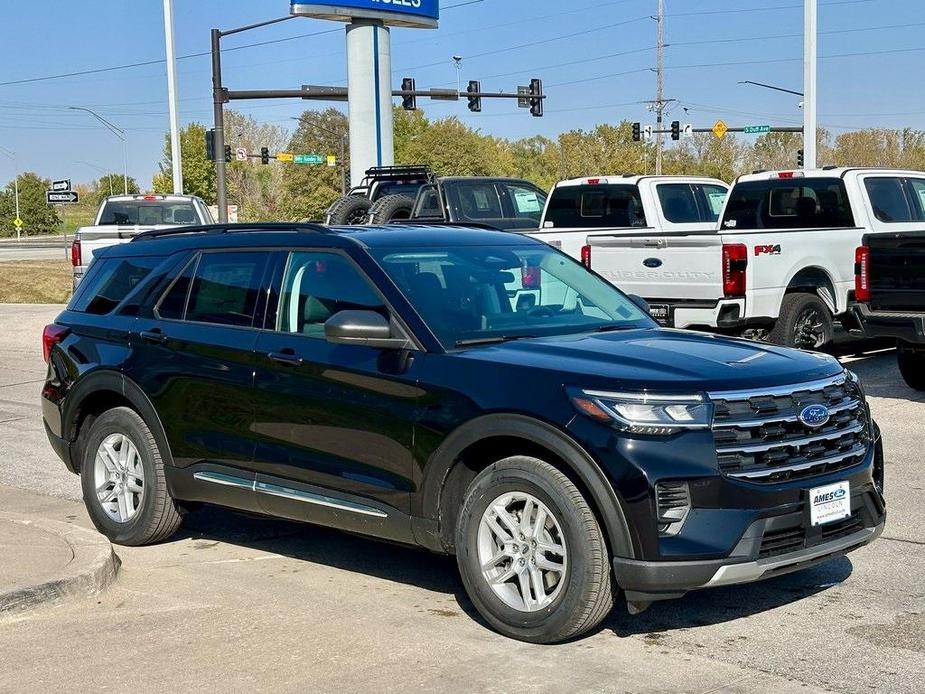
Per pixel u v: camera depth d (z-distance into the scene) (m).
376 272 5.86
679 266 11.88
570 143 98.50
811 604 5.55
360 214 21.06
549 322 6.00
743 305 11.70
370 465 5.63
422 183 20.45
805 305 12.25
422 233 6.39
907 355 11.49
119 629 5.35
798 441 4.98
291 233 6.36
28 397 13.39
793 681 4.56
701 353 5.30
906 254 10.48
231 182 100.75
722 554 4.73
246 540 7.09
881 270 10.71
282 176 100.50
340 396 5.71
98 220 22.03
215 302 6.56
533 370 5.10
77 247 20.83
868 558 6.31
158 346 6.68
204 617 5.53
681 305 11.88
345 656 4.95
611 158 95.31
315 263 6.14
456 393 5.27
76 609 5.66
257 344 6.16
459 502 5.43
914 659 4.80
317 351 5.88
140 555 6.76
